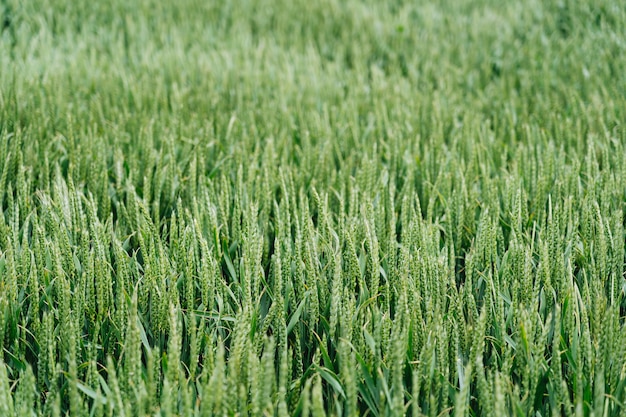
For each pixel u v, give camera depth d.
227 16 7.68
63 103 4.57
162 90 5.10
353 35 7.05
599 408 1.95
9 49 6.14
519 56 6.43
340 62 6.40
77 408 1.91
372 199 3.36
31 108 4.43
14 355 2.30
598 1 7.45
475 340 2.14
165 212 3.36
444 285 2.41
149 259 2.48
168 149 3.80
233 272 2.66
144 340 2.30
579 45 6.65
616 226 2.84
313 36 7.21
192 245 2.46
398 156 3.88
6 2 7.16
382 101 4.92
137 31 7.00
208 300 2.43
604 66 5.84
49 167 3.70
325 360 2.19
